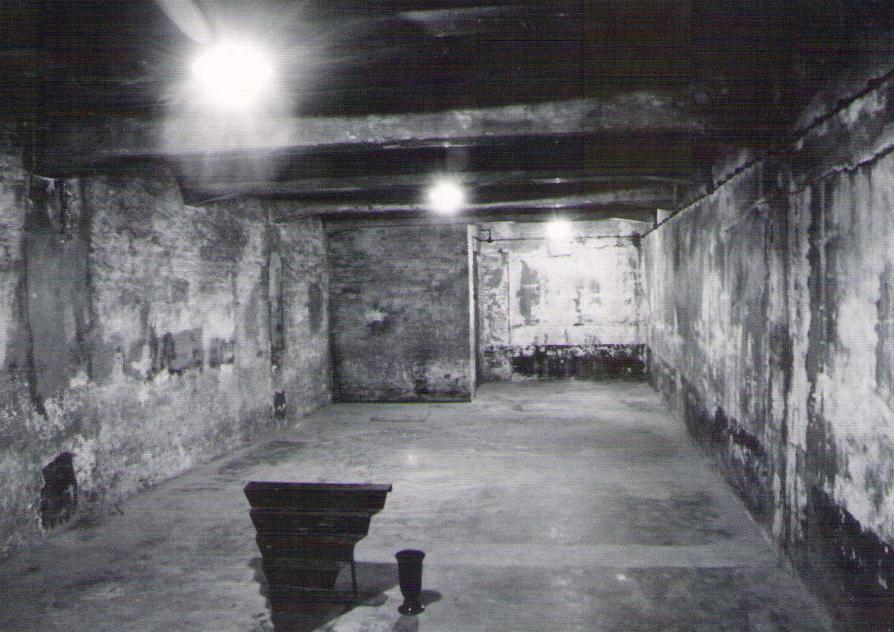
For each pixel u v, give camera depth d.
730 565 4.27
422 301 10.58
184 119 4.48
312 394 9.91
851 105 3.01
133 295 5.99
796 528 3.97
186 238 6.79
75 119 4.66
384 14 3.15
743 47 3.62
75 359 5.29
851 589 3.15
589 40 3.45
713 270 6.43
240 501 5.82
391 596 3.94
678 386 8.75
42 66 3.98
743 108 3.91
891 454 2.71
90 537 4.98
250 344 8.05
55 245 5.07
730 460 5.77
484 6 3.08
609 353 12.66
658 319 10.72
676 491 5.84
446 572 4.26
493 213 9.99
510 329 12.81
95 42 3.62
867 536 2.95
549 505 5.54
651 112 3.87
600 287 12.63
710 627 3.50
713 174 5.98
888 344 2.72
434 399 10.62
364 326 10.67
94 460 5.50
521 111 3.98
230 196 6.82
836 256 3.27
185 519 5.37
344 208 8.49
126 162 5.39
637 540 4.73
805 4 3.11
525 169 6.09
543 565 4.34
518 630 3.52
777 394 4.32
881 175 2.74
